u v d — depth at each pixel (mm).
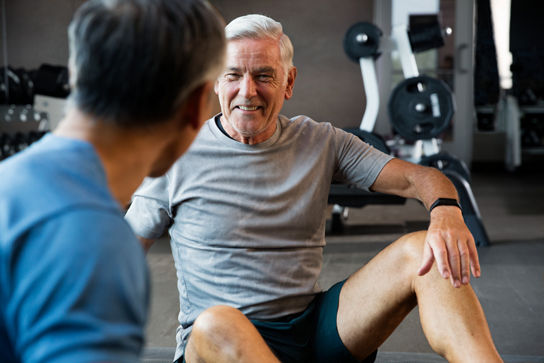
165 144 639
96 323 462
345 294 1317
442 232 1143
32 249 477
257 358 1034
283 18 8219
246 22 1257
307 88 8312
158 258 3510
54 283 462
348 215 4941
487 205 5367
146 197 1330
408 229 4324
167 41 564
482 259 3352
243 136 1285
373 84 4332
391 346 2096
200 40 590
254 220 1284
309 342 1336
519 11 8680
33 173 523
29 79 5590
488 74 8727
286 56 1301
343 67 8242
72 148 558
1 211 497
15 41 6250
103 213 513
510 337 2164
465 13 7664
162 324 2369
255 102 1244
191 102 624
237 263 1283
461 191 3818
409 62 4344
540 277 2969
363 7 8102
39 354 452
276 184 1297
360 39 4227
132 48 555
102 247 485
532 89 8766
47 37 6367
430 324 1133
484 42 8695
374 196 3639
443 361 1923
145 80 564
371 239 3982
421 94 4012
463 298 1120
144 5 569
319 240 1370
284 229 1303
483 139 8398
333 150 1390
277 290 1291
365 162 1393
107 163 593
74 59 572
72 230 482
